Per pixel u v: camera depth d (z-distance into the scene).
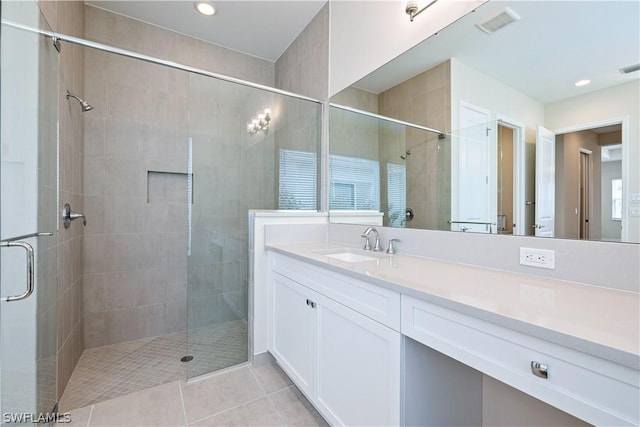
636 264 0.87
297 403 1.60
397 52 1.72
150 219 2.52
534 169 1.12
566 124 1.04
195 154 2.18
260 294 2.01
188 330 2.12
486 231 1.27
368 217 1.93
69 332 1.87
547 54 1.10
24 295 1.06
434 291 0.87
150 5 2.30
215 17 2.44
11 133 0.98
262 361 2.00
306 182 2.40
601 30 0.97
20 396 1.11
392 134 1.77
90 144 2.28
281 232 2.06
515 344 0.68
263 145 2.41
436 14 1.49
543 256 1.06
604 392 0.54
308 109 2.42
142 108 2.47
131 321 2.45
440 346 0.84
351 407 1.18
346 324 1.22
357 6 2.02
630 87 0.90
